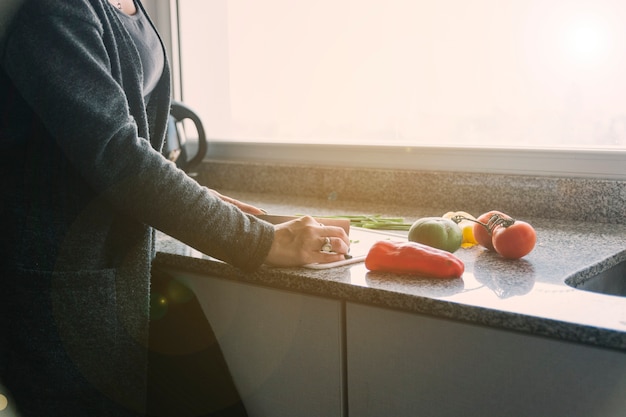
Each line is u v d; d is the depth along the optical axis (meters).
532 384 0.96
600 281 1.25
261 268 1.19
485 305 0.97
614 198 1.52
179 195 1.10
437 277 1.11
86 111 1.04
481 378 1.00
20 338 1.13
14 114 1.12
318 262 1.18
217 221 1.12
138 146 1.08
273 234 1.16
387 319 1.08
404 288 1.06
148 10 2.20
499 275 1.13
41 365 1.13
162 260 1.36
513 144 1.69
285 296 1.20
